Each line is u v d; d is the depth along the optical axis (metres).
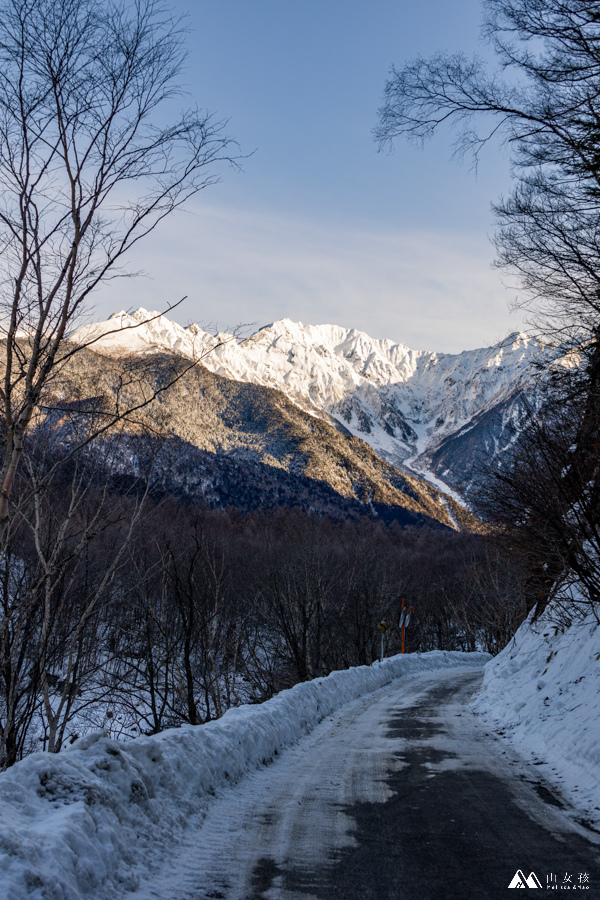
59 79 5.98
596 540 10.15
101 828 4.20
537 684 11.77
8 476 5.88
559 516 10.34
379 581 39.03
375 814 5.79
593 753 7.05
